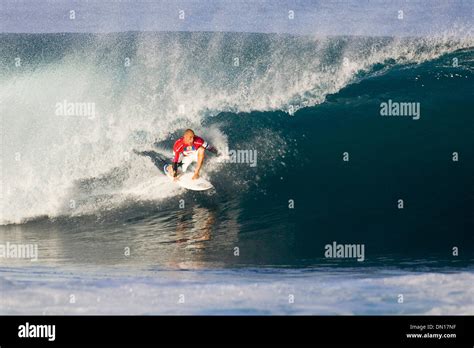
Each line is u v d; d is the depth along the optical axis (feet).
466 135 155.43
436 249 118.93
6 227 135.85
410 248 119.75
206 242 124.06
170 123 156.66
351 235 125.80
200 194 138.31
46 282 98.02
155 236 127.54
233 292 93.50
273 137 151.84
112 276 102.83
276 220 132.05
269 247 120.88
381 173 145.48
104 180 145.28
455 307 86.02
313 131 153.89
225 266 110.42
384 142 153.17
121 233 129.80
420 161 148.97
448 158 150.00
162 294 92.32
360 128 155.74
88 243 125.49
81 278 101.35
